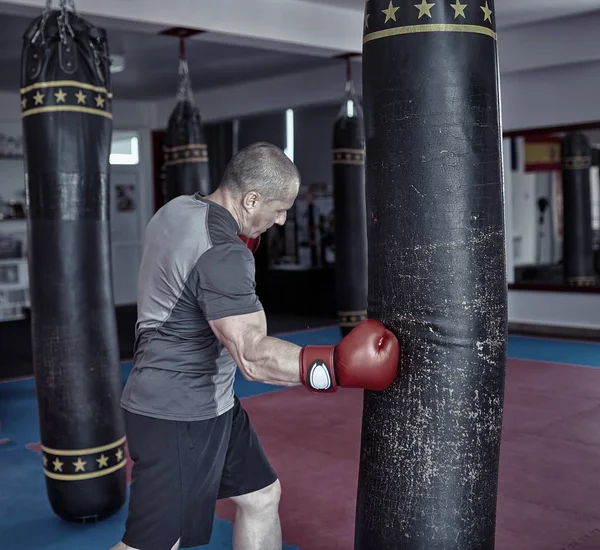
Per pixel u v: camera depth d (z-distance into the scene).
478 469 1.72
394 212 1.72
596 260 13.64
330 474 3.43
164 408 1.80
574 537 2.70
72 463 2.88
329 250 10.08
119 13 4.74
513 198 14.93
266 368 1.64
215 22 5.20
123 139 11.37
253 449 2.04
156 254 1.82
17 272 10.29
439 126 1.67
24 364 6.77
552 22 6.82
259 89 9.20
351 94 6.65
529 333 7.65
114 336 3.00
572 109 7.47
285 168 1.84
